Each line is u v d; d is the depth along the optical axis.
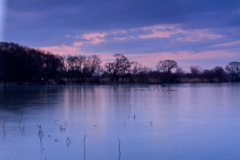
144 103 54.97
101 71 196.25
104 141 24.42
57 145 23.33
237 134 26.56
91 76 185.50
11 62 127.94
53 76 152.12
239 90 105.56
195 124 31.38
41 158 20.36
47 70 148.88
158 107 47.75
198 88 127.06
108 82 193.38
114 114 39.41
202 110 43.25
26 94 85.75
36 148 22.59
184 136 25.88
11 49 130.50
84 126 30.59
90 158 20.34
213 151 21.62
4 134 27.12
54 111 43.19
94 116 37.66
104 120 34.31
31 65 138.12
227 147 22.55
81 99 66.12
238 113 39.69
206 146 22.84
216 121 33.22
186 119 34.69
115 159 20.14
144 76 199.25
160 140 24.59
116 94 85.44
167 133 27.08
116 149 22.23
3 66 124.50
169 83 197.62
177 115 38.03
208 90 107.12
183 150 21.89
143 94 84.50
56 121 33.88
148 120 34.12
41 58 147.00
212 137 25.50
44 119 35.44
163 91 102.00
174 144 23.42
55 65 152.00
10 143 23.97
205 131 27.84
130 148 22.44
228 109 44.34
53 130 28.72
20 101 60.81
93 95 81.00
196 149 22.11
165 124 31.44
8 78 130.62
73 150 22.05
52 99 66.31
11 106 50.50
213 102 56.38
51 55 152.38
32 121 34.03
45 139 25.16
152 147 22.67
